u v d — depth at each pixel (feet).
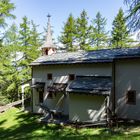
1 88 130.82
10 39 104.12
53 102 84.89
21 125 74.95
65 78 81.15
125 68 65.31
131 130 53.11
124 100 65.05
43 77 89.35
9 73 119.96
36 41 147.02
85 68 74.79
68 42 151.53
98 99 66.08
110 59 67.15
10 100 128.47
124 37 144.25
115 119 61.26
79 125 64.85
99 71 71.05
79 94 69.62
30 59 128.77
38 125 71.92
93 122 65.26
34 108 91.91
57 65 83.82
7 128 73.67
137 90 62.75
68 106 79.51
